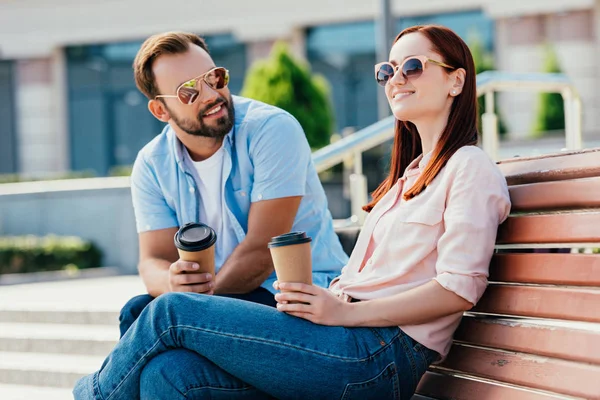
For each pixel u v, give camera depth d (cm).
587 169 301
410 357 305
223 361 298
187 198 416
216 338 296
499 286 310
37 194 1367
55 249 1310
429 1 2097
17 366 661
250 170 407
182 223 419
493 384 301
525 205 313
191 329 298
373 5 2145
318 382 295
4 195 1384
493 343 305
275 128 402
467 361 313
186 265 344
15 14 2400
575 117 745
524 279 302
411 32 330
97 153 2422
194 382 297
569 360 277
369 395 299
